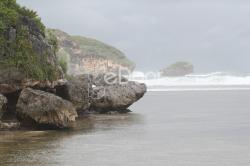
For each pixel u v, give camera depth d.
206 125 42.28
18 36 40.69
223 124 43.00
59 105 37.56
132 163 25.73
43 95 37.34
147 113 56.19
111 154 28.17
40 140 33.09
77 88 49.16
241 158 26.78
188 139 33.81
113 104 54.31
